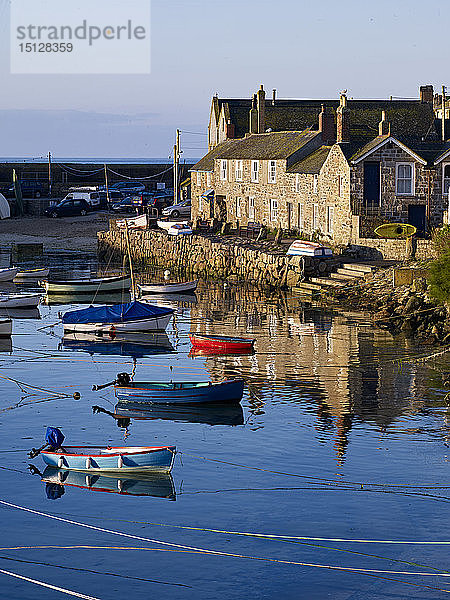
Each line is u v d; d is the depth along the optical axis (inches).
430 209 2785.4
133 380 1705.2
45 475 1195.3
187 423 1417.3
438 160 2768.2
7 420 1448.1
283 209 3284.9
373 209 2751.0
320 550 965.2
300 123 4156.0
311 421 1403.8
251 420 1421.0
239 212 3639.3
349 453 1253.1
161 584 898.7
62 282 2797.7
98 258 3831.2
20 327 2347.4
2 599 868.0
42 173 5821.9
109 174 5940.0
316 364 1781.5
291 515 1051.9
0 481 1171.9
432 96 4109.3
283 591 882.1
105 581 904.9
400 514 1049.5
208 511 1068.5
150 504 1091.3
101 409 1505.9
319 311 2385.6
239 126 4234.7
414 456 1236.5
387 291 2368.4
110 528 1027.3
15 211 4945.9
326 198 2928.2
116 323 2175.2
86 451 1234.6
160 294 2787.9
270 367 1770.4
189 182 5004.9
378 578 904.3
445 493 1110.4
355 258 2726.4
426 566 926.4
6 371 1807.3
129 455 1183.6
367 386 1599.4
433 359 1785.2
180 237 3469.5
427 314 2103.8
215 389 1497.3
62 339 2166.6
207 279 3139.8
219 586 893.2
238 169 3622.0
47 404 1547.7
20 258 3782.0
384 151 2751.0
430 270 2052.2
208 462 1232.2
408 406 1469.0
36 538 1002.7
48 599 869.8
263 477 1172.5
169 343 2069.4
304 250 2716.5
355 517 1043.9
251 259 2972.4
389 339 1989.4
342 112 2839.6
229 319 2327.8
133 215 4581.7
